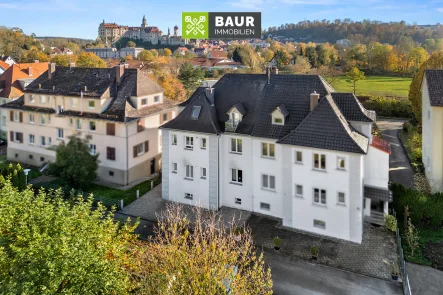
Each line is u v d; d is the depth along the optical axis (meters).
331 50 149.25
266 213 36.75
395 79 120.25
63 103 49.59
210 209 38.28
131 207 39.56
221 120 38.09
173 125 38.88
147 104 48.91
